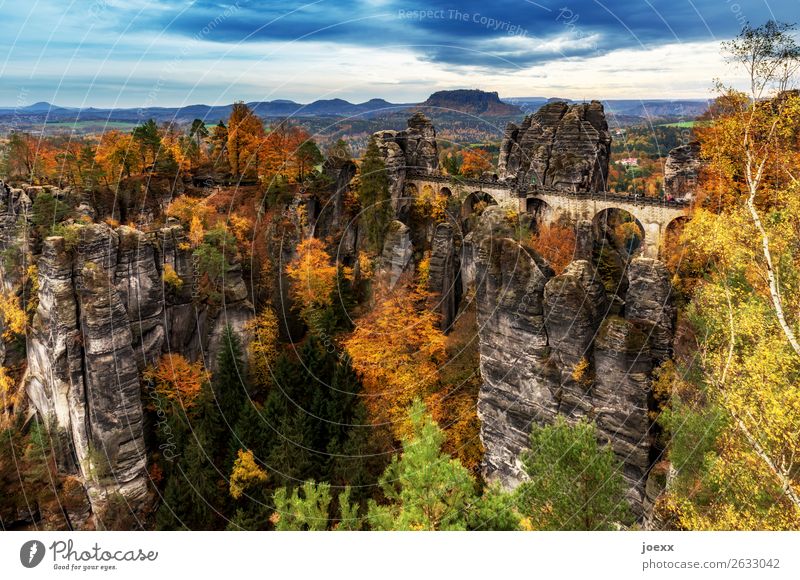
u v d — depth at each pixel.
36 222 53.81
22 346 54.78
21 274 54.53
